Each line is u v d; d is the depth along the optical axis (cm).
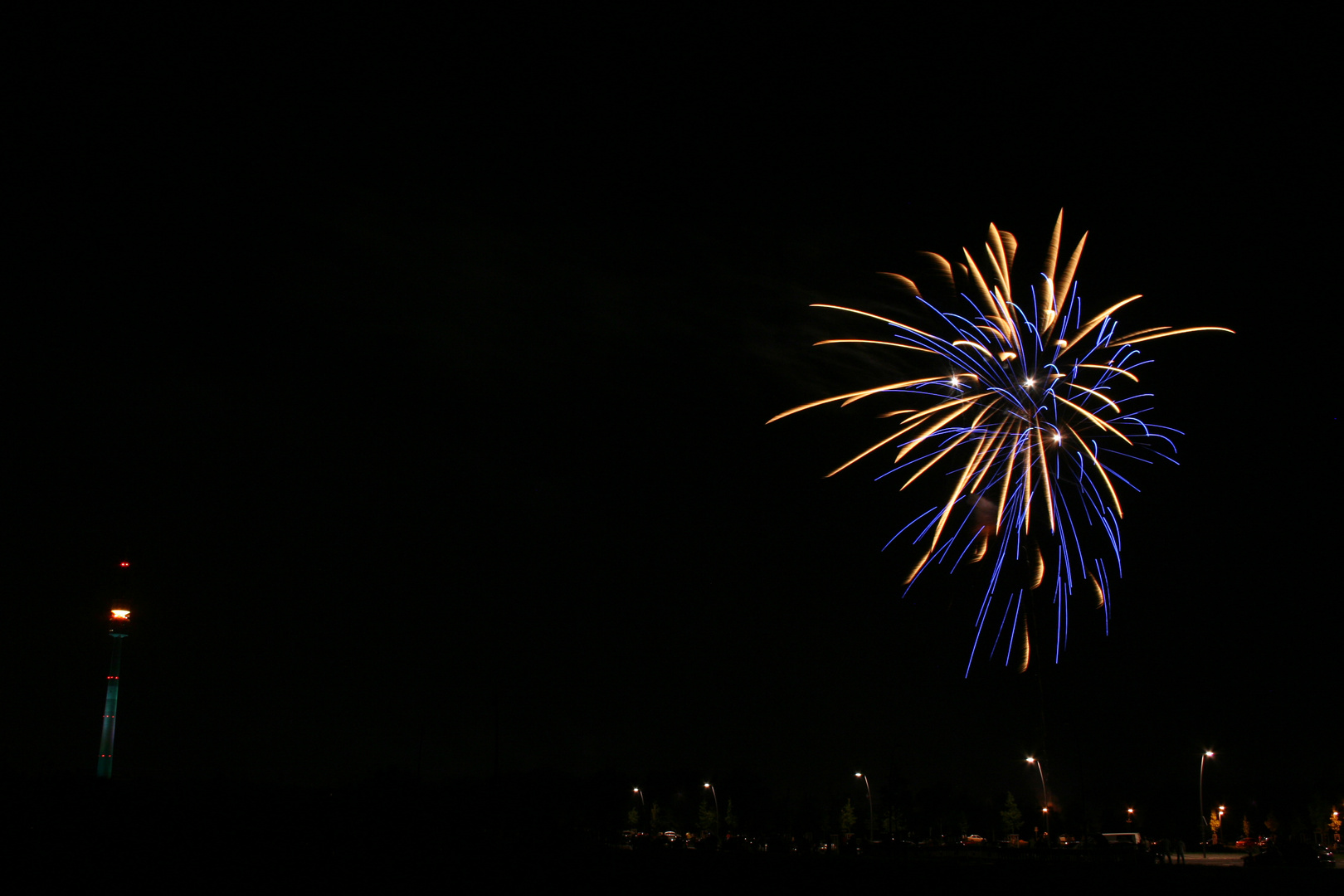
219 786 4416
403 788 4903
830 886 2797
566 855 3300
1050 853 4497
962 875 2983
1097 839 5522
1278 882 2977
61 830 3331
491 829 3950
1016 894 2750
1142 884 2895
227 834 3438
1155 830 11331
